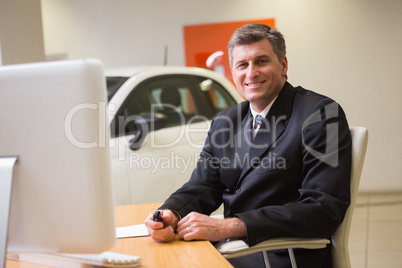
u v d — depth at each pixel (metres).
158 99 3.82
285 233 1.58
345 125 1.78
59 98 1.12
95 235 1.15
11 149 1.16
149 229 1.55
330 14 6.63
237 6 6.73
